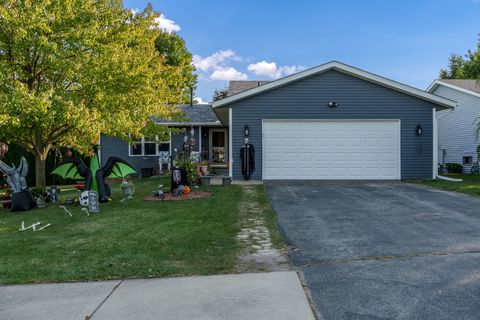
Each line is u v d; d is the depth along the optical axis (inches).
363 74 533.0
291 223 263.6
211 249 203.9
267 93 542.9
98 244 219.1
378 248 196.4
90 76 378.0
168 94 551.2
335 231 236.7
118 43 414.3
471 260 172.6
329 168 542.9
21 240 234.8
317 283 152.2
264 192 424.5
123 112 399.5
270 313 127.3
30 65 388.2
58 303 140.5
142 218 292.8
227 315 126.8
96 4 409.7
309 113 542.0
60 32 371.2
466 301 130.8
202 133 813.2
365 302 132.7
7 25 335.3
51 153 672.4
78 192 513.7
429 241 206.8
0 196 438.6
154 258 189.5
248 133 541.0
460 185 454.6
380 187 457.4
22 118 336.2
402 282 149.2
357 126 543.5
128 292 149.4
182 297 142.7
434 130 542.3
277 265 177.3
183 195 411.8
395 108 541.3
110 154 776.3
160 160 757.9
